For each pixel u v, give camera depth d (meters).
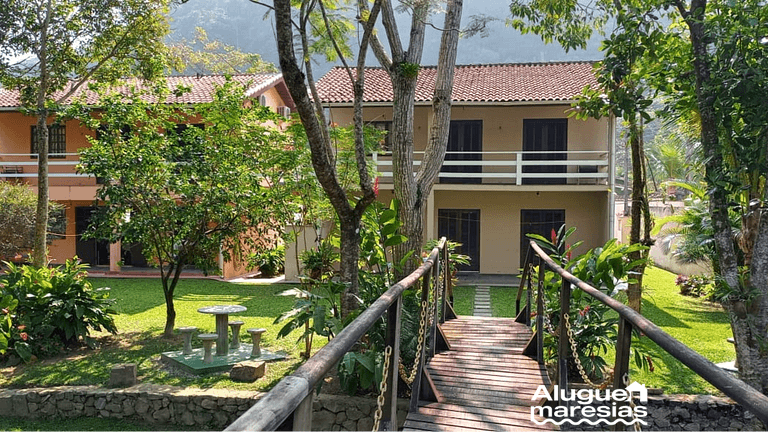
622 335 3.10
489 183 18.41
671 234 17.11
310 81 7.26
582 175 16.64
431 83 18.58
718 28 6.82
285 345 9.91
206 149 10.52
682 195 27.94
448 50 9.33
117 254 19.58
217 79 21.59
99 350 9.78
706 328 11.07
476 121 18.44
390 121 18.11
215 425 7.31
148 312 12.73
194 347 9.87
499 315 11.91
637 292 10.12
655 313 12.58
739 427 7.02
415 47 8.90
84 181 20.31
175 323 11.63
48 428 7.25
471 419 4.82
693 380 8.03
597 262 7.91
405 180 9.01
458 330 7.87
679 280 15.25
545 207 18.47
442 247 7.66
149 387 7.73
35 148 20.97
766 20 6.53
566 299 4.90
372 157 17.44
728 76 6.68
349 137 11.14
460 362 6.39
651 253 24.03
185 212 10.17
